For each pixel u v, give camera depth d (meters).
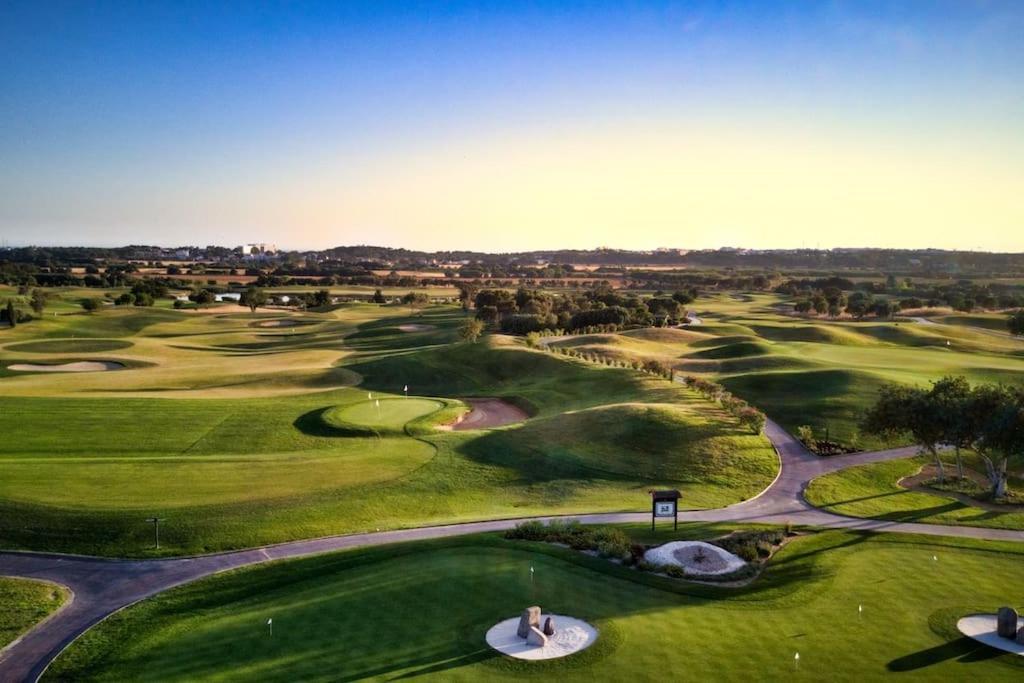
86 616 35.75
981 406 53.34
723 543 42.38
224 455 64.56
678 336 140.62
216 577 39.41
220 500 50.62
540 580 37.81
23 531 45.12
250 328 176.62
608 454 62.94
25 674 30.67
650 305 176.75
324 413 79.38
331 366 117.50
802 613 33.94
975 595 35.94
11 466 57.16
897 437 61.84
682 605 34.94
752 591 36.56
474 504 53.31
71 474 55.56
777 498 53.06
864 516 49.00
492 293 179.75
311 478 56.91
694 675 28.38
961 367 99.31
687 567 39.09
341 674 28.88
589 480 58.28
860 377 87.25
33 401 82.38
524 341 124.56
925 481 57.25
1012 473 59.47
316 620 33.72
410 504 52.50
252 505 49.81
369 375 109.44
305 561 41.09
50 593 38.12
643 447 63.66
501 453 64.75
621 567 39.59
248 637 32.34
